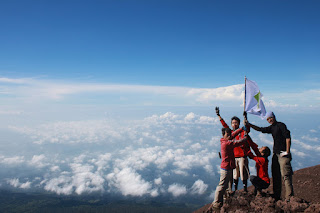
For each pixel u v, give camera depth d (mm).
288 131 5535
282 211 4879
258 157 6008
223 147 5555
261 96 5953
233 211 5121
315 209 4500
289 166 5539
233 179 6539
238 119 6340
